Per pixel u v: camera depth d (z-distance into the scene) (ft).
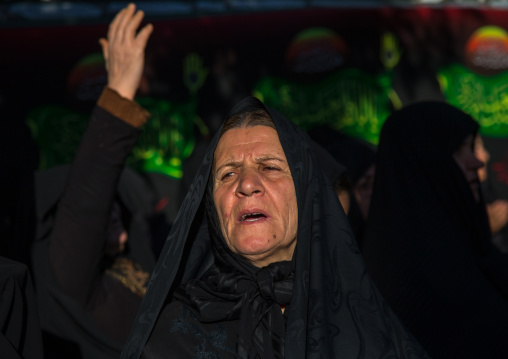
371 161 7.84
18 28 16.74
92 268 6.48
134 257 8.23
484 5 22.45
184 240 4.44
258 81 19.79
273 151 4.47
